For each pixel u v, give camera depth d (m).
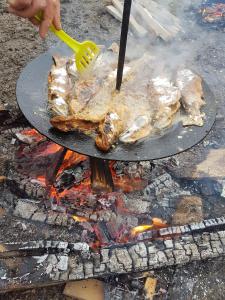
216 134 0.84
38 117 0.59
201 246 0.64
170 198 0.72
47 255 0.60
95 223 0.67
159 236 0.65
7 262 0.59
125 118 0.60
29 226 0.66
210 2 1.25
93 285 0.61
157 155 0.55
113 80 0.65
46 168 0.73
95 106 0.61
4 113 0.81
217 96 0.93
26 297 0.60
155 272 0.63
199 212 0.70
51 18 0.53
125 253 0.62
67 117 0.55
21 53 1.00
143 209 0.69
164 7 1.21
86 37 1.07
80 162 0.73
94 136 0.57
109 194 0.69
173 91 0.63
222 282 0.64
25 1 0.49
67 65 0.66
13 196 0.70
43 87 0.65
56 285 0.61
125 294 0.61
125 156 0.54
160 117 0.59
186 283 0.63
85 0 1.21
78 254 0.61
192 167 0.77
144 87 0.66
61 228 0.66
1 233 0.65
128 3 0.51
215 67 1.02
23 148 0.77
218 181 0.75
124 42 0.55
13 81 0.92
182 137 0.58
